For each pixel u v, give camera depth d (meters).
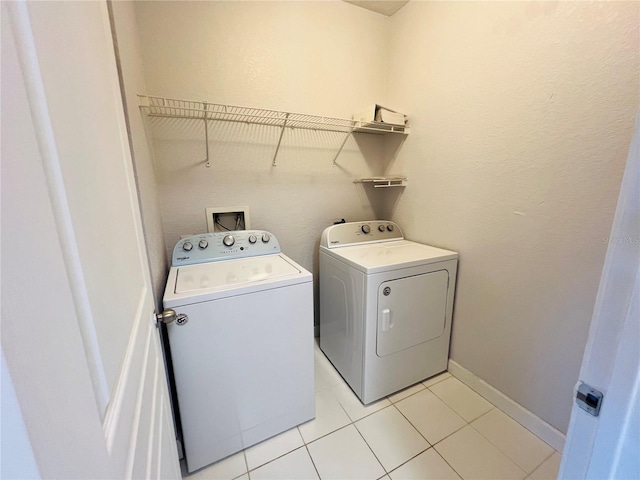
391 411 1.56
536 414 1.39
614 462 0.46
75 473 0.27
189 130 1.68
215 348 1.16
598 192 1.08
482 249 1.57
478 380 1.67
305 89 1.93
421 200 1.97
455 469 1.24
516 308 1.43
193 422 1.18
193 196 1.75
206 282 1.23
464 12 1.53
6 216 0.21
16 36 0.25
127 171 0.71
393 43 2.09
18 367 0.21
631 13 0.95
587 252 1.14
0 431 0.20
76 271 0.33
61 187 0.31
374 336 1.53
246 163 1.86
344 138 2.14
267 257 1.65
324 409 1.57
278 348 1.30
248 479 1.20
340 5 1.94
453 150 1.68
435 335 1.75
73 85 0.39
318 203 2.15
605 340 0.44
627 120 0.99
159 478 0.64
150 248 1.07
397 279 1.53
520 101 1.31
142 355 0.63
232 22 1.67
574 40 1.10
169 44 1.55
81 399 0.29
